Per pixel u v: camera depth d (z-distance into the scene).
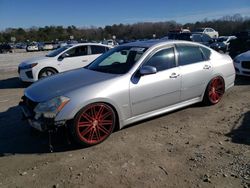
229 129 5.11
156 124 5.44
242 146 4.43
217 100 6.56
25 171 3.93
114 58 5.63
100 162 4.09
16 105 7.38
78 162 4.12
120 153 4.34
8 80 12.25
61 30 116.44
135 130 5.18
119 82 4.81
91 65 5.86
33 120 4.48
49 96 4.46
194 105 6.49
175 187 3.43
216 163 3.94
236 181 3.51
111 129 4.79
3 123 5.92
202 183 3.50
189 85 5.81
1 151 4.58
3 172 3.93
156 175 3.70
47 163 4.13
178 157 4.15
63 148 4.59
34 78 10.36
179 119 5.68
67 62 10.80
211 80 6.29
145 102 5.13
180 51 5.78
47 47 63.66
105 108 4.66
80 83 4.77
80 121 4.44
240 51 15.33
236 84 8.78
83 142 4.49
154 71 4.98
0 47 54.69
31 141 4.92
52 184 3.60
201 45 6.29
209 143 4.58
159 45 5.50
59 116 4.27
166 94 5.42
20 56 35.53
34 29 117.94
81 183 3.59
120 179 3.64
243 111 6.05
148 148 4.47
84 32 109.19
